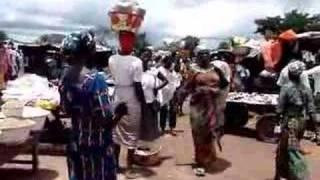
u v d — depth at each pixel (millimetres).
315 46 13961
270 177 7605
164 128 11086
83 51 4008
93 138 4016
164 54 12992
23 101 7379
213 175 7602
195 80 7629
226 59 13234
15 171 7168
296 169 6402
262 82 12906
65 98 4078
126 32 6988
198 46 15102
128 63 6934
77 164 4109
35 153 7043
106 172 4094
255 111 11281
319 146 10062
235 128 11930
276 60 12398
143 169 7691
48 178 6895
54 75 16188
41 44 19188
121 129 7008
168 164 8141
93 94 3945
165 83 8773
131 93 6988
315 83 10656
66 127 8375
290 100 6434
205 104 7648
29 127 6180
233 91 13414
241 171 7938
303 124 6516
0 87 8641
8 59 14156
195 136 7828
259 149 9836
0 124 5898
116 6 7023
